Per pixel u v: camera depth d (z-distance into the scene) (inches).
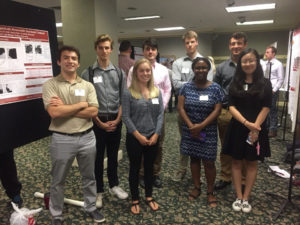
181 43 434.0
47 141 167.3
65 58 68.8
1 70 66.4
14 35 69.2
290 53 175.9
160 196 97.0
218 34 398.0
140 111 80.6
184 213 85.9
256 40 379.2
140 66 80.0
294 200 92.5
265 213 85.5
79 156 74.7
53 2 212.5
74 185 105.3
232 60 94.3
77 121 71.2
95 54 115.6
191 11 251.9
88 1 112.5
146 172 87.0
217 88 85.5
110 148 91.8
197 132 85.5
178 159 135.2
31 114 76.7
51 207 76.2
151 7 233.8
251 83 82.4
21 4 71.0
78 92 70.9
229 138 86.0
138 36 448.5
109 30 123.9
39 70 78.2
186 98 88.6
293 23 334.3
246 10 248.4
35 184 106.3
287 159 127.5
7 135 69.6
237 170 88.5
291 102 152.3
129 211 87.1
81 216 84.1
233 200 93.7
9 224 79.1
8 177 84.4
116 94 88.6
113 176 95.0
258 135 81.6
